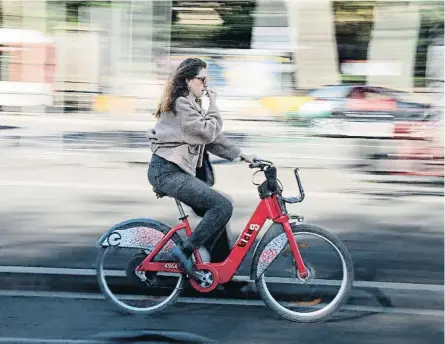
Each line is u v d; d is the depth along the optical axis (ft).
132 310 15.21
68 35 33.73
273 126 33.58
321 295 15.06
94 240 20.68
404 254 19.90
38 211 23.89
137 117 34.01
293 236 14.76
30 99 34.30
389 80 33.81
